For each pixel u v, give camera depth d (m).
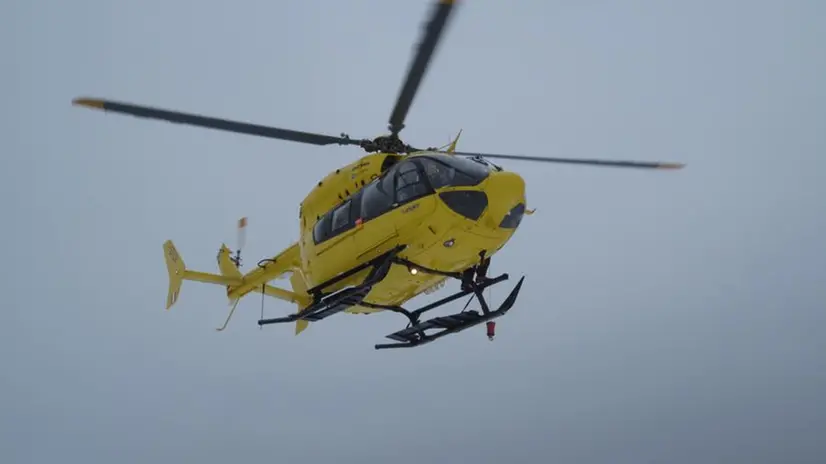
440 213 21.86
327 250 24.83
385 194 23.02
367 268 23.75
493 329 23.75
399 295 25.31
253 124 22.19
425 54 17.50
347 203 24.34
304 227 26.25
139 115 21.08
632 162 23.09
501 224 22.16
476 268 24.12
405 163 22.92
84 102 20.27
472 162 22.69
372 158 24.52
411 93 19.89
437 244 22.34
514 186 21.89
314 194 25.97
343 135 24.11
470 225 21.95
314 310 24.91
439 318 24.19
